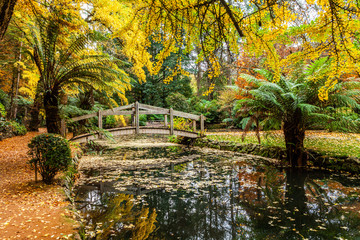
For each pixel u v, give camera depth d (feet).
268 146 23.43
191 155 26.45
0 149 21.25
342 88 15.84
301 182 14.80
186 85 79.71
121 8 17.31
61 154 11.73
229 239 8.01
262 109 18.53
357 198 11.71
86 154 27.27
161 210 10.74
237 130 46.57
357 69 4.91
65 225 7.47
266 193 12.96
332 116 16.72
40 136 11.74
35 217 7.99
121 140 42.78
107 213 10.36
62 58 17.90
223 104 48.75
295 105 16.52
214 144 30.86
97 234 8.34
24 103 36.17
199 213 10.37
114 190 13.82
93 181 15.85
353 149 19.63
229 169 19.22
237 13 4.63
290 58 5.30
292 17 4.43
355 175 15.89
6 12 6.19
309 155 18.97
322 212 10.21
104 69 18.98
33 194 10.25
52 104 17.95
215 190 13.69
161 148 32.48
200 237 8.14
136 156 26.21
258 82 17.99
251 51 5.22
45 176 11.73
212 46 4.92
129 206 11.26
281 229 8.76
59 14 14.46
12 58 28.76
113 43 24.08
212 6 4.53
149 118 72.33
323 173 16.70
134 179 16.40
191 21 4.82
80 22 17.08
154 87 76.33
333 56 4.97
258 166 19.77
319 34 4.76
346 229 8.59
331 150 19.42
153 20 4.80
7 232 6.85
